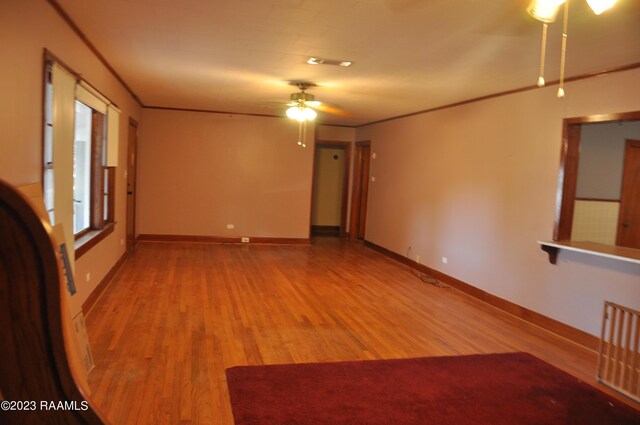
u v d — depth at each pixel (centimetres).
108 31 366
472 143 581
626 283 381
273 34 354
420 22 309
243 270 640
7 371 65
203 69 491
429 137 685
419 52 380
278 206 880
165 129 824
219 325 411
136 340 365
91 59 414
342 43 367
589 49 345
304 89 564
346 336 404
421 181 703
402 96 585
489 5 274
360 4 283
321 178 1061
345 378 320
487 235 546
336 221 1069
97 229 487
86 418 68
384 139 838
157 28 353
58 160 305
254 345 370
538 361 371
